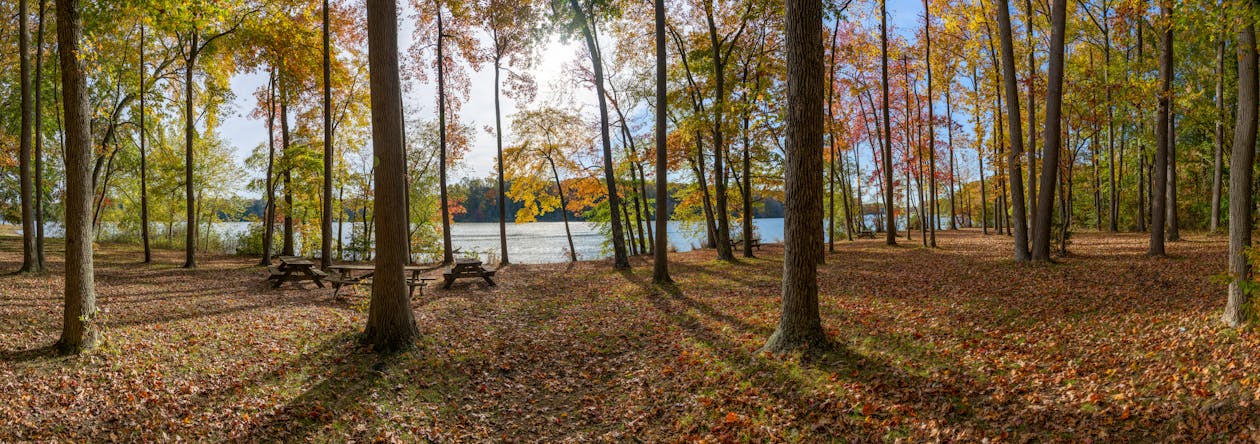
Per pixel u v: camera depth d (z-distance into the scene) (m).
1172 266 11.11
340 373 6.72
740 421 5.23
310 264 13.01
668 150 19.31
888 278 12.63
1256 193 18.30
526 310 11.06
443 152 19.27
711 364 6.83
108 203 29.22
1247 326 5.78
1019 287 10.17
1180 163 23.84
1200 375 4.96
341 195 26.16
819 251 16.33
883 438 4.65
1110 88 13.73
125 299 10.13
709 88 20.09
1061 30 12.30
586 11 16.27
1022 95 19.03
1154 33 15.96
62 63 6.54
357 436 5.30
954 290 10.41
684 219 30.31
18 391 5.43
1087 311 7.88
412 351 7.62
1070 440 4.27
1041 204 12.95
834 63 21.47
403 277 7.92
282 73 17.36
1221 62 16.58
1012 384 5.34
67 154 6.61
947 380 5.57
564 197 24.45
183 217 32.69
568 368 7.39
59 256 17.11
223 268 16.62
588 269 18.09
